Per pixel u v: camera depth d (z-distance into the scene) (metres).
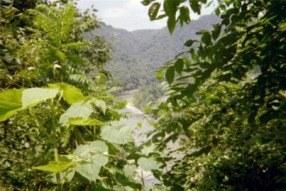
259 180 4.07
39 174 2.20
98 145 1.10
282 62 1.99
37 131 2.48
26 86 3.04
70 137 2.14
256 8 2.02
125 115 2.61
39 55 2.98
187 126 2.37
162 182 2.31
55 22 3.09
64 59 2.88
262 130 2.08
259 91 2.10
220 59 1.90
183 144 3.81
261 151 4.02
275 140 1.79
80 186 1.43
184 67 1.95
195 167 4.12
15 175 2.31
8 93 0.84
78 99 1.08
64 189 1.38
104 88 3.12
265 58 1.95
